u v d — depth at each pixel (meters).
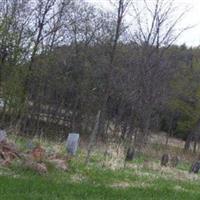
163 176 15.51
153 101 24.98
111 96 27.53
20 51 27.78
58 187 10.19
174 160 22.47
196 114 52.12
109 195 10.51
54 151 15.32
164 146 42.88
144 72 24.14
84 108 37.81
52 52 35.88
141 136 25.47
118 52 24.38
